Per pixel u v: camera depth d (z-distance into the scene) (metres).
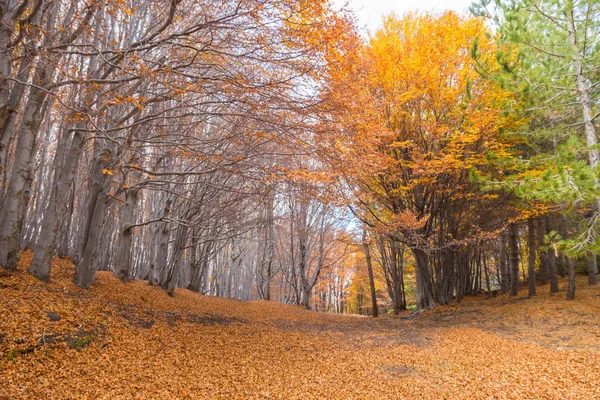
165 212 18.19
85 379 6.15
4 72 9.27
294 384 7.29
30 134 10.20
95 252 13.09
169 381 6.75
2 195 12.85
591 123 10.95
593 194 8.73
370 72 15.30
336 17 8.76
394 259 25.09
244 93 9.20
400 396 6.55
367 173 16.53
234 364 8.47
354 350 10.97
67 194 11.30
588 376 6.91
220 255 33.84
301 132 10.30
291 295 40.91
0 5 8.16
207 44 8.37
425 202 19.08
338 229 29.44
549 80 11.03
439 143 17.05
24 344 6.48
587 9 10.70
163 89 11.11
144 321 10.50
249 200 21.25
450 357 9.36
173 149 12.15
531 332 12.02
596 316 12.65
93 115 9.27
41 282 10.20
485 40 15.66
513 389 6.53
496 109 13.41
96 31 10.52
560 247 9.50
